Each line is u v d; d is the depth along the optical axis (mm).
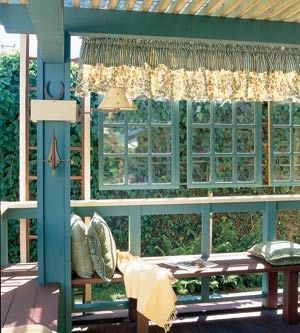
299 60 5027
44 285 3654
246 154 5164
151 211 4551
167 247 5844
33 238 4828
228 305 4617
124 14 3646
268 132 5285
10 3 3475
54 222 3705
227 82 4844
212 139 5070
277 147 5281
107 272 3812
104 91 4539
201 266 4152
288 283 4215
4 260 4285
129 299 4246
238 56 4859
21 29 3488
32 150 5312
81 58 4504
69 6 3572
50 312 3055
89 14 3604
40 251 3697
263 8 3525
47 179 3688
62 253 3723
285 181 5312
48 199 3691
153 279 3604
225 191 5656
